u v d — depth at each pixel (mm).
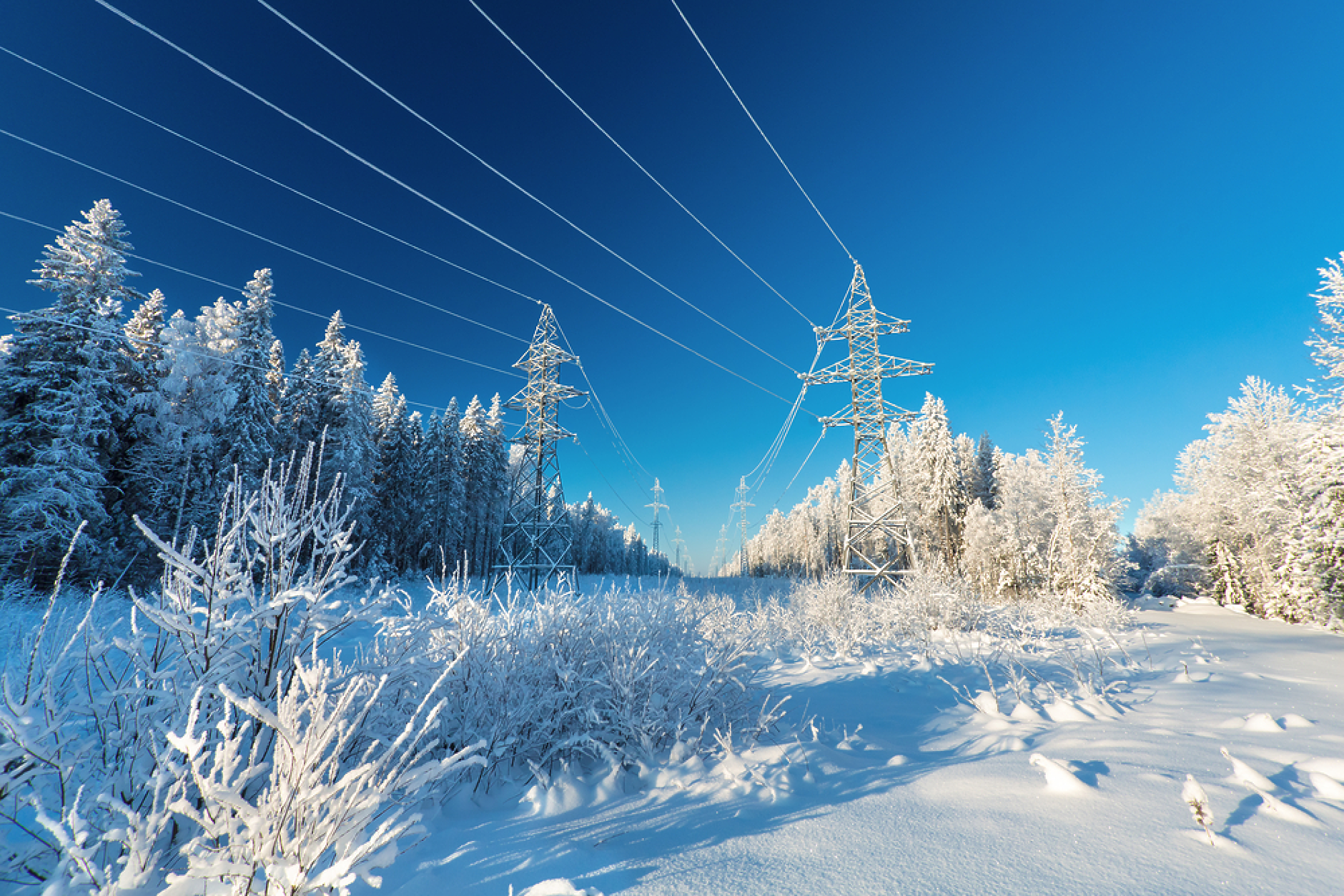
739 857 2430
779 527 86062
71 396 16062
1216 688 6156
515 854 2520
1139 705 5445
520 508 24188
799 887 2129
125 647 2357
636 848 2574
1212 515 25891
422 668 3162
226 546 2635
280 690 2562
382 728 3193
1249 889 1956
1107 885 2023
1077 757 3617
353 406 25812
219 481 18391
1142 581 35781
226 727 1721
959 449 42312
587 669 4523
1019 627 10047
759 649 9930
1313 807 2641
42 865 2047
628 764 3898
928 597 12695
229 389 20344
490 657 4023
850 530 19016
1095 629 11742
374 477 30344
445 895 2148
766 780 3445
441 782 3242
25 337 16297
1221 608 23969
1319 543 14625
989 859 2281
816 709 5914
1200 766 3307
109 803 1728
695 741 4035
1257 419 22812
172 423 19141
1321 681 6738
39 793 1963
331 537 3078
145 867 1759
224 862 1609
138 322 20328
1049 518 24812
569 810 3145
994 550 26016
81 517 15203
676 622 5629
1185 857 2201
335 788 1704
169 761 1856
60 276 17500
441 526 32562
